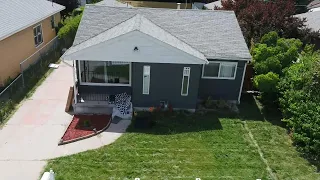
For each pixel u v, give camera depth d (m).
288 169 11.36
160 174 10.65
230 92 16.17
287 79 14.70
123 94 15.09
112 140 12.52
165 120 14.20
